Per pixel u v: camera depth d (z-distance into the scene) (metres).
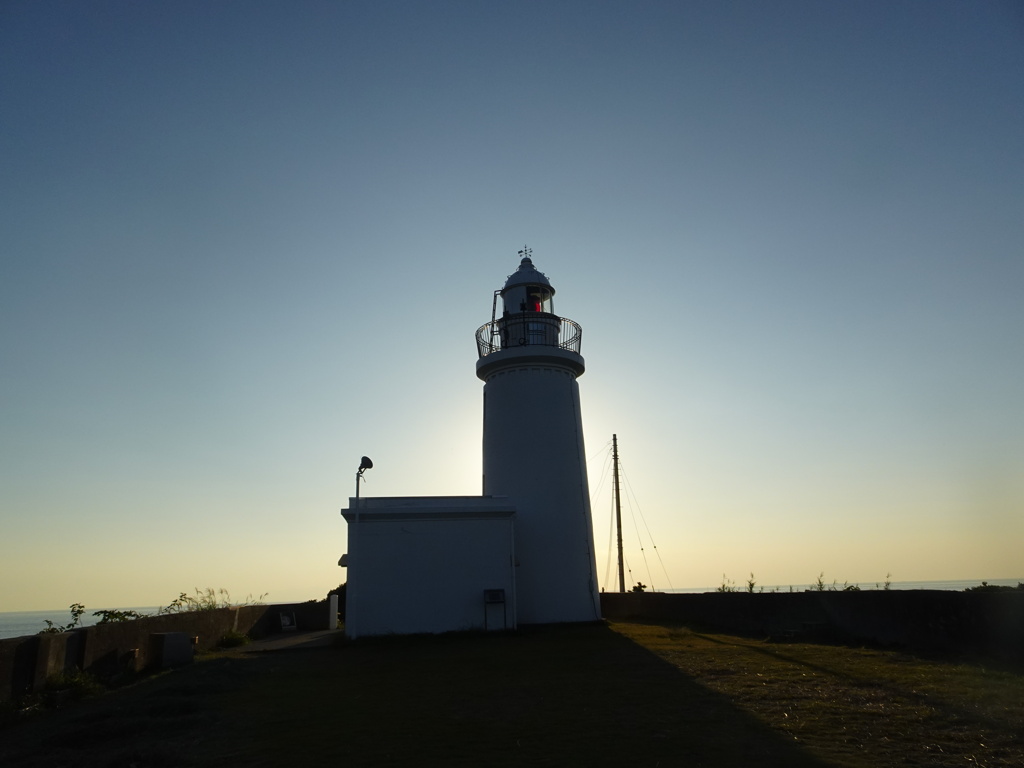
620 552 36.47
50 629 14.02
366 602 22.11
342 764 7.62
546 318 28.48
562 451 26.98
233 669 15.77
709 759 7.42
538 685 12.22
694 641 19.11
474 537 23.05
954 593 14.79
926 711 9.38
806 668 13.40
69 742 9.27
